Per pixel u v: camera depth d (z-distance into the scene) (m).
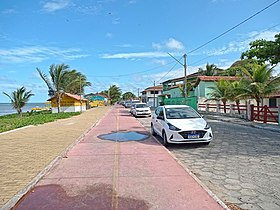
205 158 7.65
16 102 36.59
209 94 30.22
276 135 12.22
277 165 6.73
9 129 15.66
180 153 8.43
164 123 9.98
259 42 14.34
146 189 4.84
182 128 9.22
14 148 8.99
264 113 17.38
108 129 15.22
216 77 34.16
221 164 6.92
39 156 7.66
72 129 15.09
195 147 9.38
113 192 4.71
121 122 20.14
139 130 14.56
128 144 9.79
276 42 13.34
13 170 6.20
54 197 4.52
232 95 23.88
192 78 47.72
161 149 8.73
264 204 4.31
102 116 27.88
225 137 11.62
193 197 4.45
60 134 12.78
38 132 13.66
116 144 9.82
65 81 36.66
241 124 17.47
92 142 10.39
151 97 72.44
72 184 5.18
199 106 30.61
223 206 4.08
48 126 17.08
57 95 37.25
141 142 10.27
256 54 14.31
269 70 20.16
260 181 5.48
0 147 9.20
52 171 6.14
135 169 6.20
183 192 4.68
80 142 10.42
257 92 19.92
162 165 6.55
